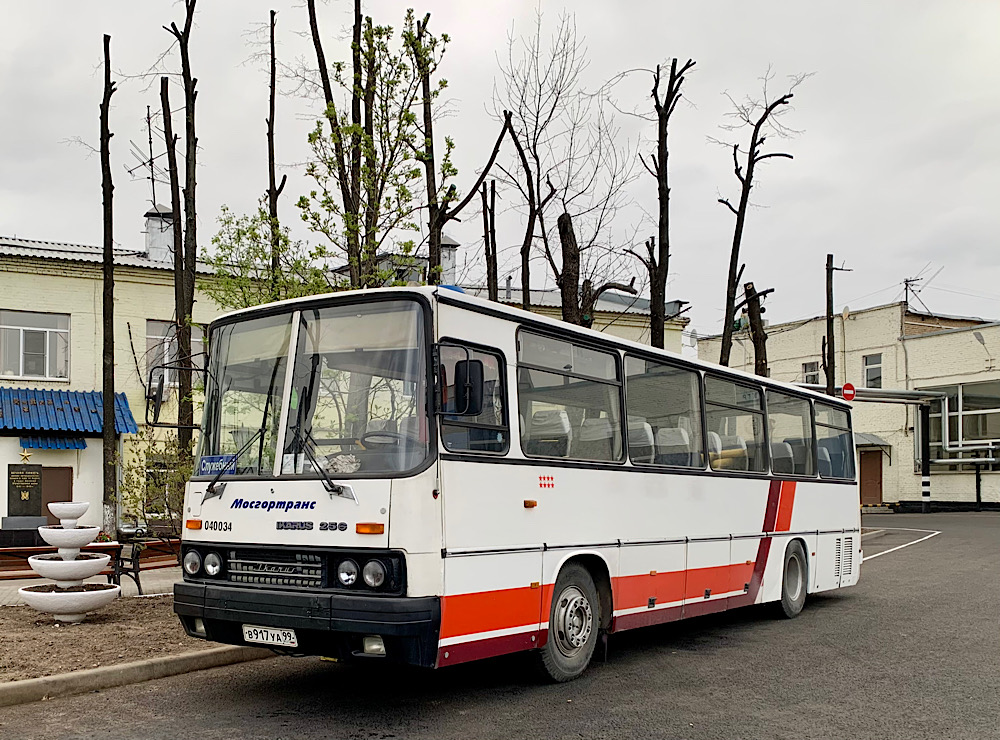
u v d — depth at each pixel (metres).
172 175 17.42
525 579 8.07
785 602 12.87
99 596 10.65
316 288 12.74
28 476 25.05
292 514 7.34
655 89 19.42
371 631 6.85
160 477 14.50
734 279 22.77
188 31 16.80
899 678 8.95
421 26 13.14
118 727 6.99
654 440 10.29
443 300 7.53
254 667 9.20
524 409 8.31
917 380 43.94
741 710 7.70
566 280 18.36
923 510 41.94
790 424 13.69
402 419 7.27
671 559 10.35
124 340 26.80
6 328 25.84
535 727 7.12
